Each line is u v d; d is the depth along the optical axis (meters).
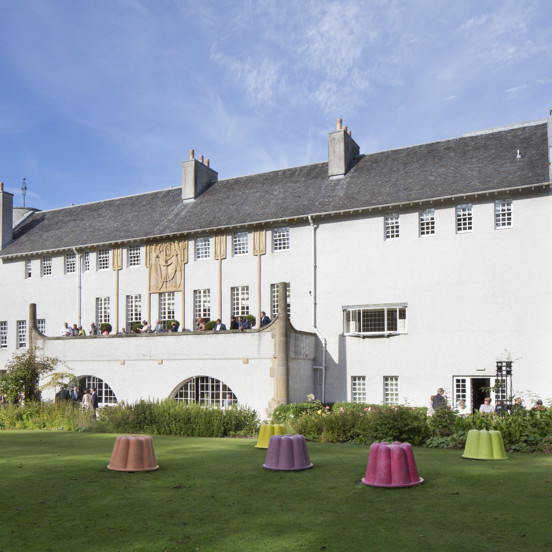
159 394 29.97
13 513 9.71
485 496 10.37
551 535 8.34
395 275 29.09
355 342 29.73
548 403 23.33
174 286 34.62
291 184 34.56
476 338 27.00
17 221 46.00
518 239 26.62
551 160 26.62
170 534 8.68
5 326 40.84
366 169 32.94
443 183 28.84
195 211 35.94
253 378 27.81
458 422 17.27
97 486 11.45
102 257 37.69
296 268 31.52
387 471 11.20
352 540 8.30
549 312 25.69
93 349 32.06
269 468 12.90
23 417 26.23
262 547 8.09
